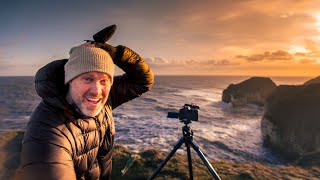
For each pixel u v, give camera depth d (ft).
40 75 4.22
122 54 5.54
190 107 12.57
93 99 4.26
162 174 22.94
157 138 131.23
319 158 31.32
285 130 124.16
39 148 3.59
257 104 289.74
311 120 120.78
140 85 6.44
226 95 320.50
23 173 3.46
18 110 242.99
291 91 148.05
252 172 24.27
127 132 145.28
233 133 157.58
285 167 27.14
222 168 25.09
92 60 4.10
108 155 5.62
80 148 4.40
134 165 24.77
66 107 4.16
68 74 4.12
